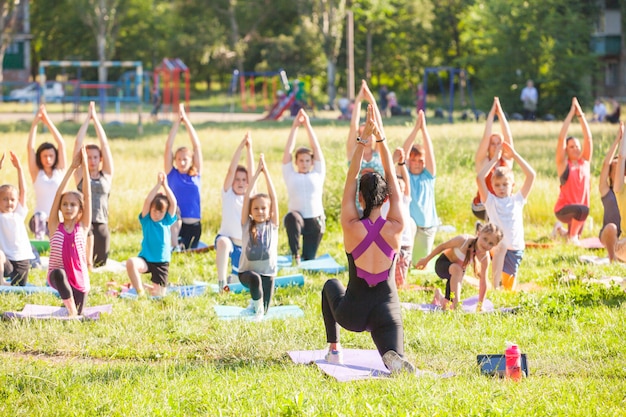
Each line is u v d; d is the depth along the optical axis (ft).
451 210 57.98
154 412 22.38
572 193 50.67
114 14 225.97
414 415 21.62
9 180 60.18
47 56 264.72
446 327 31.91
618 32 225.76
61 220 42.50
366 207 25.09
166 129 126.41
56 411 22.80
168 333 31.78
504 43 167.02
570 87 164.66
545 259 46.26
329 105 207.10
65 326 31.99
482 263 34.60
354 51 239.71
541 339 30.32
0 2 193.88
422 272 43.09
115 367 27.09
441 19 237.25
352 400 22.95
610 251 44.42
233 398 23.40
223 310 35.14
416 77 242.58
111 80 257.75
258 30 257.14
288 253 48.73
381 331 25.22
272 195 35.06
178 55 238.68
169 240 38.45
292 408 21.81
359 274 25.03
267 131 118.52
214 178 67.31
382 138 25.27
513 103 165.17
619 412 22.48
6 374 25.82
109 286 39.86
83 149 34.45
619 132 45.06
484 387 24.49
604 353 28.60
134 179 65.57
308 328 31.86
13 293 37.06
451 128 121.19
